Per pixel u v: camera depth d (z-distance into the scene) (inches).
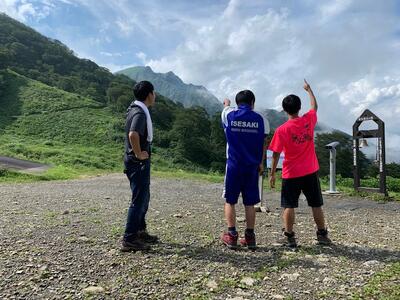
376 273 158.9
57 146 2110.0
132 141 179.0
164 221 254.4
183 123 3038.9
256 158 196.1
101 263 165.6
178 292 140.8
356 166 472.4
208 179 641.6
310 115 206.7
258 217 286.0
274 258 180.4
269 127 199.8
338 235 231.1
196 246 195.8
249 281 151.1
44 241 193.6
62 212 275.9
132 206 183.8
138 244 183.2
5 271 153.2
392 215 318.7
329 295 138.5
